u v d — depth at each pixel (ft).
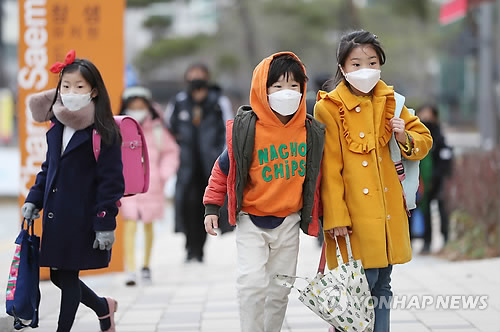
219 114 90.84
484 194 87.61
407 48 371.35
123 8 74.13
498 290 60.85
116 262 77.10
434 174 93.81
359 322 39.01
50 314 57.47
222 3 339.77
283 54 40.52
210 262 92.07
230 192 40.68
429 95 414.82
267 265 42.01
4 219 151.23
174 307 60.34
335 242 41.93
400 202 41.37
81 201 43.27
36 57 72.23
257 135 40.19
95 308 48.16
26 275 42.63
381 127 41.16
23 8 71.97
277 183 40.19
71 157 43.34
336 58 42.11
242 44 337.93
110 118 44.21
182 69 361.92
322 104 41.63
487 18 143.54
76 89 43.21
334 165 40.81
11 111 297.74
